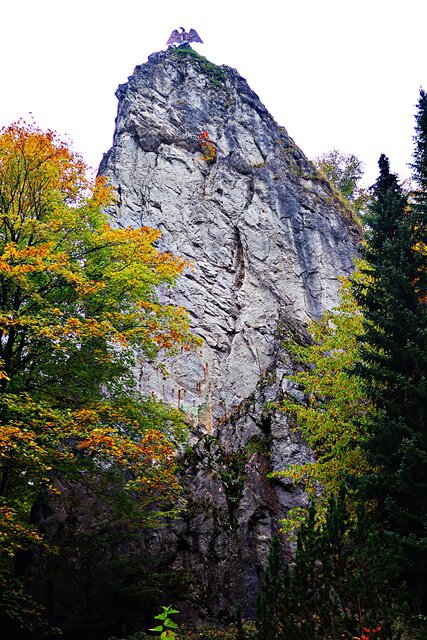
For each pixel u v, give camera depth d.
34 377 15.95
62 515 18.00
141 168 33.16
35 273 15.70
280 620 8.31
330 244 32.59
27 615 15.61
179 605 16.83
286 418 21.88
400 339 13.58
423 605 11.14
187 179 33.16
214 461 21.11
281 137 38.22
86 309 16.28
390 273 13.83
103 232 17.44
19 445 12.75
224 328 27.94
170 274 17.11
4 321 13.45
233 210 32.25
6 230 16.19
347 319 18.50
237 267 30.42
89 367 16.20
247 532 18.70
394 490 12.07
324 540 8.69
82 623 15.55
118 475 16.28
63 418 13.04
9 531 13.20
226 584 17.56
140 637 13.66
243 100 38.22
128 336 15.05
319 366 18.08
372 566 8.27
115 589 16.17
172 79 38.59
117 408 15.17
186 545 18.67
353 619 7.93
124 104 36.94
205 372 25.95
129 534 16.94
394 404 12.89
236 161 34.50
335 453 16.42
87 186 17.77
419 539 11.06
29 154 16.31
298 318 28.95
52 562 16.41
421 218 14.91
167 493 15.76
